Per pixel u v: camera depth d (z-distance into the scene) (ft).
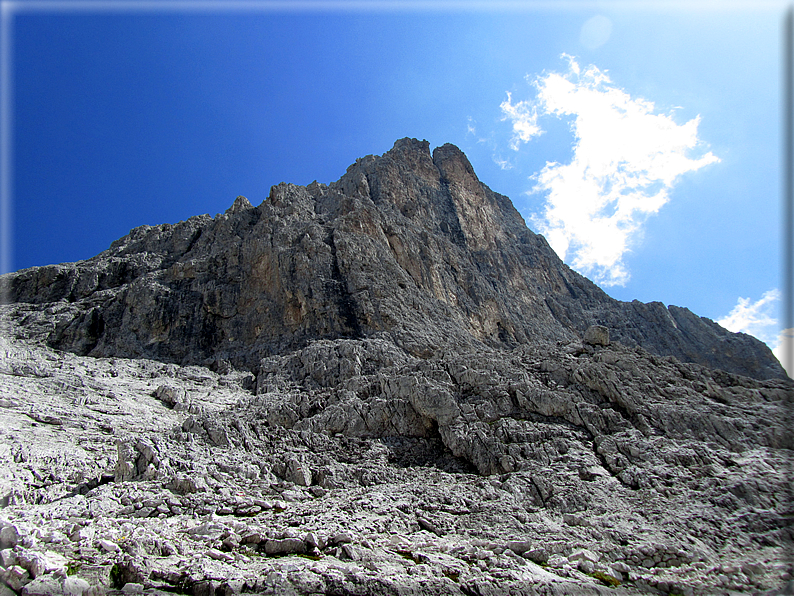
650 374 79.61
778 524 46.55
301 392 90.99
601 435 65.16
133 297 130.93
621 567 39.70
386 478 61.98
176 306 129.59
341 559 38.65
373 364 101.40
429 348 113.19
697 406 71.00
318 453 66.95
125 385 93.45
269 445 67.00
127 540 38.55
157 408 83.41
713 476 55.47
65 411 72.69
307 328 119.55
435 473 62.90
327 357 102.99
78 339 122.01
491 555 40.83
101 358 114.73
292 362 104.99
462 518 49.93
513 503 53.11
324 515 48.55
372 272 133.80
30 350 111.55
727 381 81.61
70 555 35.83
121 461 56.03
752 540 44.88
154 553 37.63
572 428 67.72
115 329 125.39
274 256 135.23
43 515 43.24
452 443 67.51
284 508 51.21
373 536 43.24
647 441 63.00
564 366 80.02
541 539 45.03
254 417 76.07
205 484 53.78
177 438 63.67
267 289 132.77
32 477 50.34
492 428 68.54
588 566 39.63
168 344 122.42
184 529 43.34
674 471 56.90
